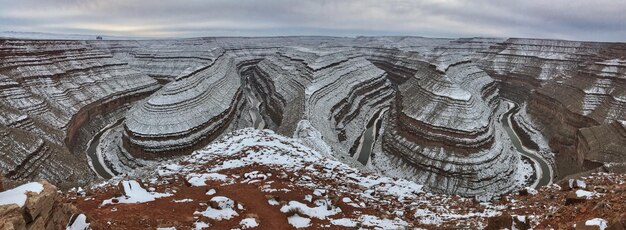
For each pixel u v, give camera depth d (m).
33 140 58.56
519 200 24.69
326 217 21.33
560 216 17.80
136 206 20.56
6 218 11.41
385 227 20.77
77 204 20.48
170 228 17.48
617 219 13.35
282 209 21.56
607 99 94.31
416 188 32.19
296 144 50.31
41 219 12.77
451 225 20.39
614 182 25.86
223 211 20.66
